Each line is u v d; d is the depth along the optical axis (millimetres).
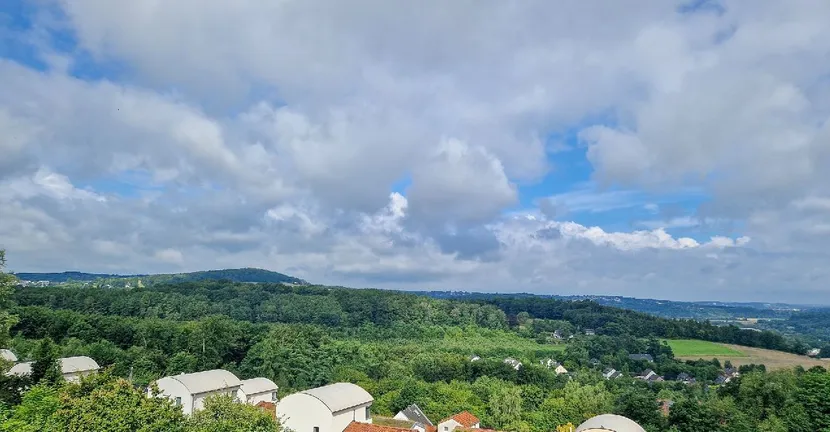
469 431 63281
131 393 36219
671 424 85375
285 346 131000
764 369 149375
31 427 34656
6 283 50906
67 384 38156
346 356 138625
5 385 50938
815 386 79812
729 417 83625
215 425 39781
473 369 133625
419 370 133250
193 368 112375
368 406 65750
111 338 120250
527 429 88062
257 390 81812
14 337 108938
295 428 59469
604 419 62156
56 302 152500
